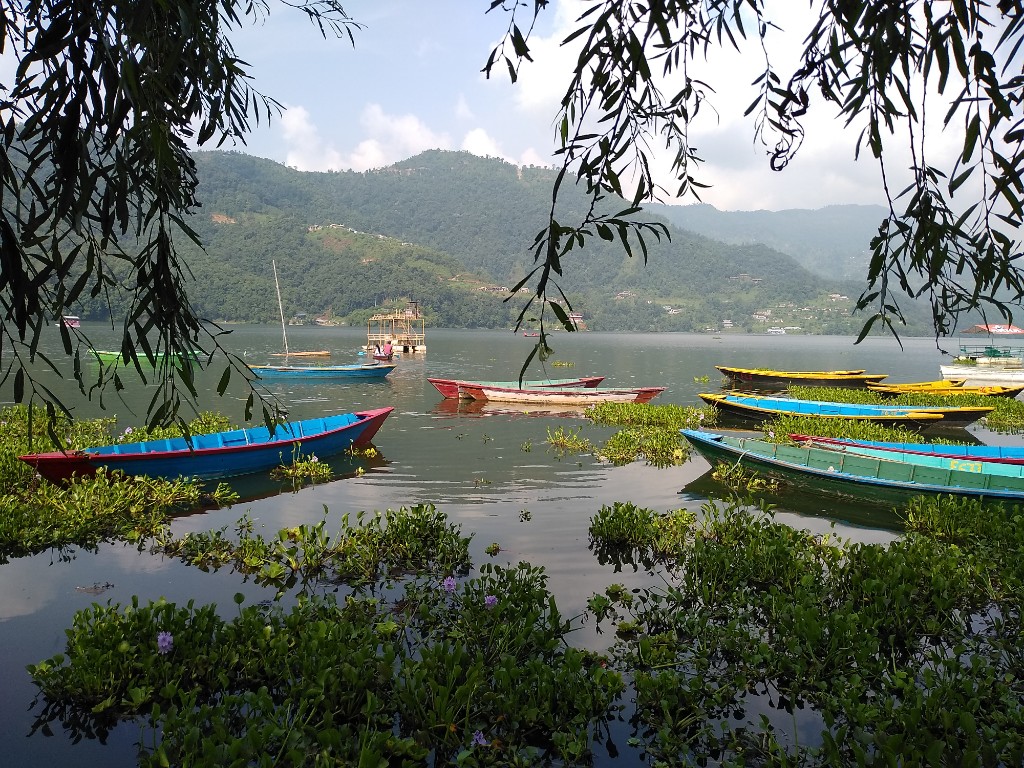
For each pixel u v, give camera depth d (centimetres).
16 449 1220
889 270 196
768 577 794
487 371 4512
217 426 1692
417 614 706
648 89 238
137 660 559
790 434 1614
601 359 6234
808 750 470
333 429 1518
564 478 1375
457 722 503
